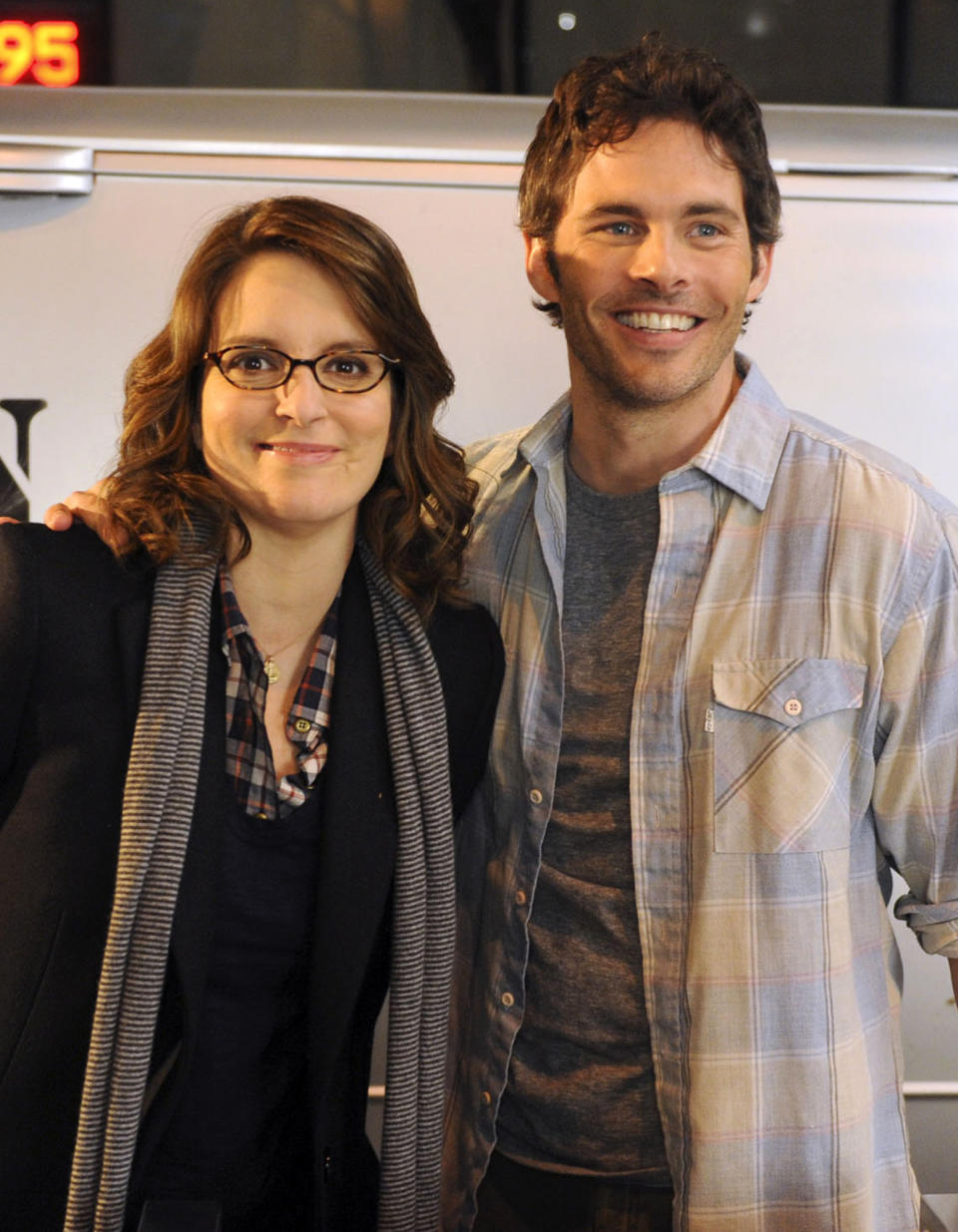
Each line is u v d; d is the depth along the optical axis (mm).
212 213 1555
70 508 1173
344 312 1111
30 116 1533
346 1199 1252
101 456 1577
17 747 1130
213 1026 1161
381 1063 1631
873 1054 1231
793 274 1591
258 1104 1176
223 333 1120
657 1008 1202
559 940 1258
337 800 1183
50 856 1101
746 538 1216
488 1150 1299
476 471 1414
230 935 1155
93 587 1139
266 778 1164
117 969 1085
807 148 1571
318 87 1537
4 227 1550
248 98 1537
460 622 1299
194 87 1533
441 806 1229
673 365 1172
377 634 1247
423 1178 1246
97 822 1107
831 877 1172
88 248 1555
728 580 1210
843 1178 1175
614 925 1229
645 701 1218
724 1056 1175
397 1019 1217
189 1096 1148
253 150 1547
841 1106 1174
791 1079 1169
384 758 1225
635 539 1262
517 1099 1288
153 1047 1135
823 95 1557
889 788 1193
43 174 1534
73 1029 1094
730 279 1168
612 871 1233
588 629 1263
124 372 1567
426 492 1246
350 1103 1248
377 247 1125
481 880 1357
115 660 1129
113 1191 1077
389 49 1536
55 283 1558
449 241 1571
